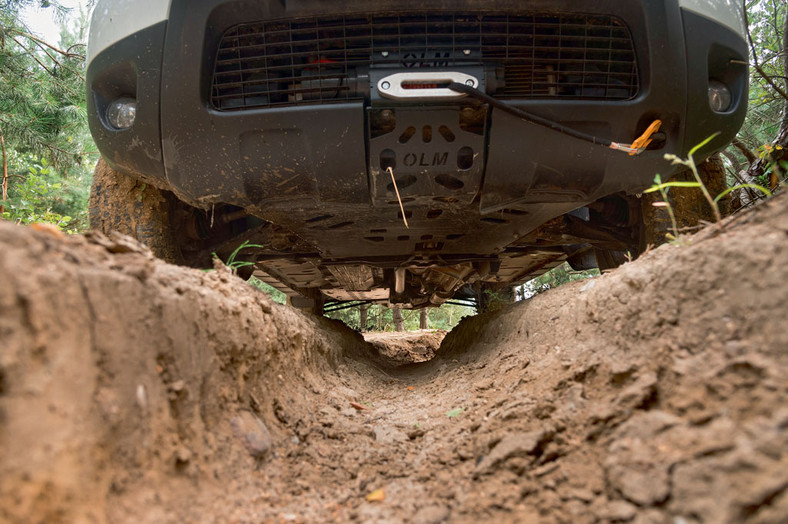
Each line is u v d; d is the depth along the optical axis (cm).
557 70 259
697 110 268
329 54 254
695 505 110
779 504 98
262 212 305
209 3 249
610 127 263
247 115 255
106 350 126
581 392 179
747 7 463
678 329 159
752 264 142
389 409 294
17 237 111
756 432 110
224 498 152
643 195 344
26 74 694
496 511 143
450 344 536
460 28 254
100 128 285
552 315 279
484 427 195
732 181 516
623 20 257
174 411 152
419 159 263
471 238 366
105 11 283
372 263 434
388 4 243
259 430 193
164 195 335
